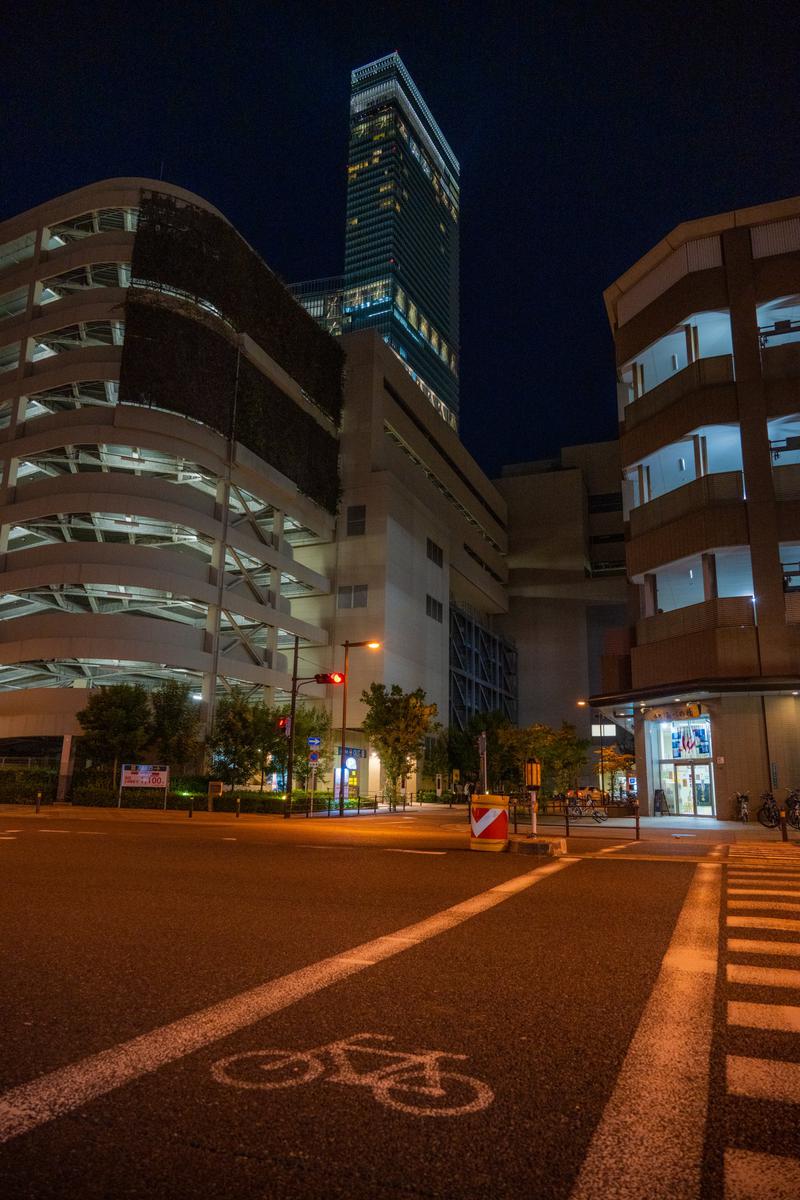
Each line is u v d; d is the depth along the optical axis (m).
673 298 37.69
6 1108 3.13
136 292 48.31
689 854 15.93
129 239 50.34
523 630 91.62
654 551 36.31
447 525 74.50
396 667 59.06
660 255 38.84
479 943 6.50
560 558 90.56
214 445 49.97
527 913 8.05
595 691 87.62
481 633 81.88
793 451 34.28
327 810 37.50
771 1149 2.85
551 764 56.75
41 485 46.94
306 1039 4.02
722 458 37.59
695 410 35.22
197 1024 4.24
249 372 53.81
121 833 19.97
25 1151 2.76
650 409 38.28
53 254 53.38
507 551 92.75
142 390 47.00
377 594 58.69
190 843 17.08
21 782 41.06
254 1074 3.53
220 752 40.25
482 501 87.25
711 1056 3.85
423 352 195.50
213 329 51.03
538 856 15.02
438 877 11.24
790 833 23.70
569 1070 3.64
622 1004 4.74
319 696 57.31
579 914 8.02
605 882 10.78
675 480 40.22
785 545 32.41
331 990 4.97
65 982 5.10
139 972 5.38
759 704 31.19
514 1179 2.61
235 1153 2.77
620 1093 3.37
